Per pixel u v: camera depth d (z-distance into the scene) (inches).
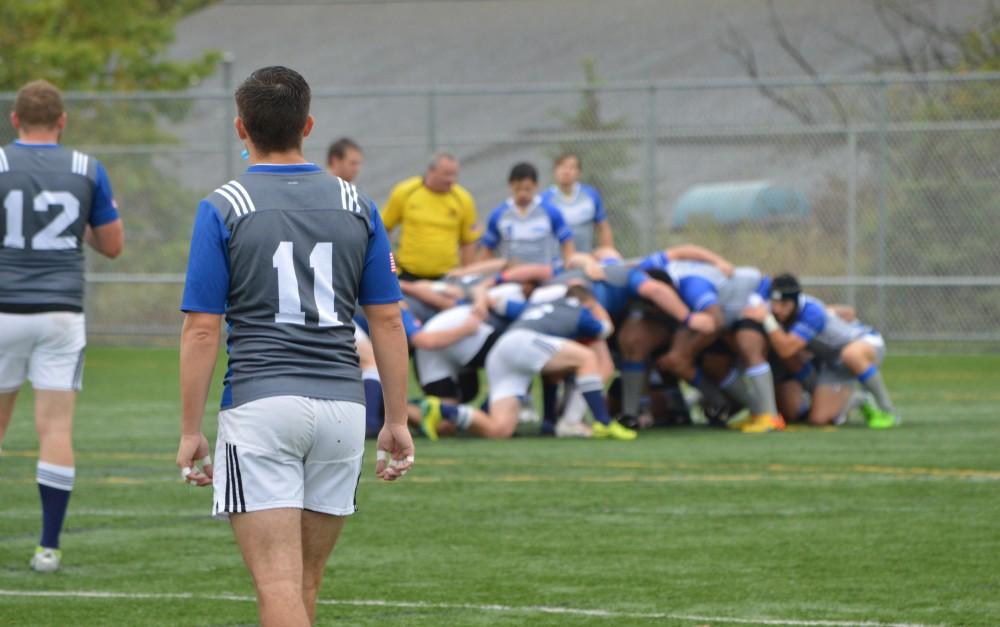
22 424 1694.1
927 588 821.2
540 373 1605.6
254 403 538.0
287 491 540.7
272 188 556.7
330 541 570.3
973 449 1446.9
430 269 1806.1
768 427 1631.4
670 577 856.9
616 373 2160.4
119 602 796.0
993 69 3125.0
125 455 1440.7
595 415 1568.7
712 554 927.7
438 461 1376.7
